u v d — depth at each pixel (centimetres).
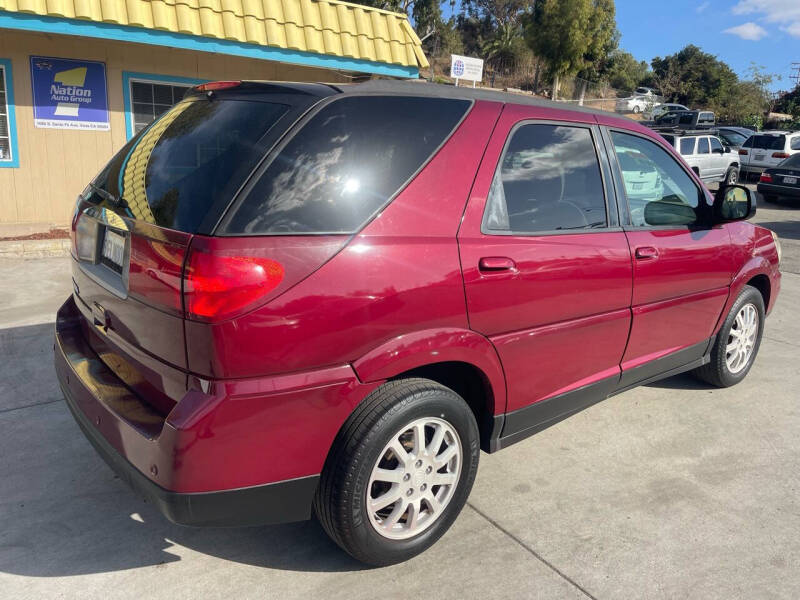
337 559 273
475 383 292
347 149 241
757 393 468
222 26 864
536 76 4131
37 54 873
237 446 217
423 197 255
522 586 260
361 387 237
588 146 333
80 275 294
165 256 216
